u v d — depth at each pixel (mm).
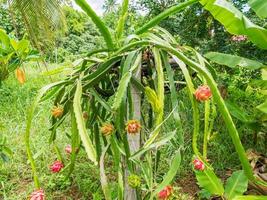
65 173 2611
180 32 3801
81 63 1731
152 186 1484
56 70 1748
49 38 1548
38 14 1480
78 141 1785
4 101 4305
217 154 2943
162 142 1398
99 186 2531
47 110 3572
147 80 1656
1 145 2371
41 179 2596
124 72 1464
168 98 2566
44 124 3367
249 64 2303
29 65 6105
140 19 4082
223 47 3525
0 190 2549
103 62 1621
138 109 1538
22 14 1494
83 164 2734
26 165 2834
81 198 2496
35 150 2938
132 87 1513
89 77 1578
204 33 3752
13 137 3143
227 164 2881
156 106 1450
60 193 2539
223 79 3551
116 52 1541
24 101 4223
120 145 1591
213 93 1437
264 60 3387
